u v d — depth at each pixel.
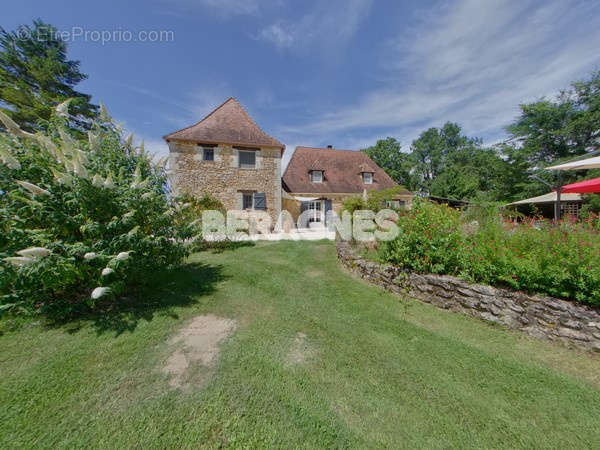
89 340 3.78
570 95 26.00
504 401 2.75
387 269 6.08
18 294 4.11
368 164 26.58
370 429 2.41
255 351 3.55
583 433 2.39
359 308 5.04
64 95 22.70
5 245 4.20
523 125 28.11
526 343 3.82
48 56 22.27
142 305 4.98
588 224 4.58
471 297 4.64
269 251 10.65
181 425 2.40
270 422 2.45
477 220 6.55
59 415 2.50
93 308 4.76
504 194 29.12
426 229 5.61
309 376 3.08
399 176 43.09
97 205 4.62
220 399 2.70
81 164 4.35
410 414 2.58
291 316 4.67
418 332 4.15
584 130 24.80
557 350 3.63
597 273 3.48
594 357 3.42
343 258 8.13
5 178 4.29
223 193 16.83
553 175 25.33
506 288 4.41
